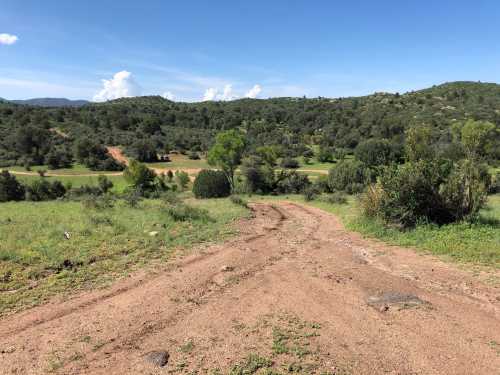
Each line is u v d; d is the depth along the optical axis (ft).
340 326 16.84
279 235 42.50
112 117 364.79
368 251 32.37
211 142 333.83
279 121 445.37
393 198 39.63
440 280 23.31
